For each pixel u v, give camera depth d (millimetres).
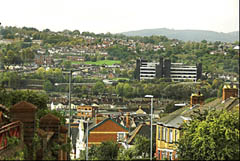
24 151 32406
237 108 82438
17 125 32938
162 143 90812
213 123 65562
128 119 146125
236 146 64438
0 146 30453
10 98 56406
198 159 65938
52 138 37156
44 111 56000
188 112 90250
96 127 118375
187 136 69500
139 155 93000
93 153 88812
